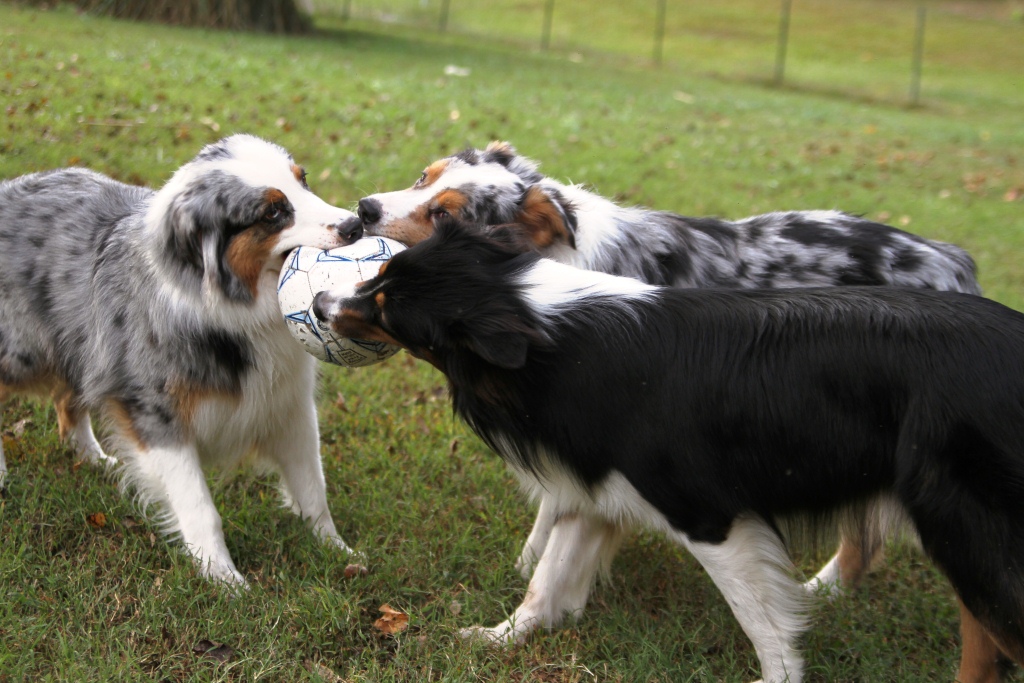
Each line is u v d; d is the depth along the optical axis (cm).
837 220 489
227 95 1055
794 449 324
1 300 419
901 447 310
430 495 479
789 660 345
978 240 969
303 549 420
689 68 2328
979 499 298
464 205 427
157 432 390
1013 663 347
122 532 417
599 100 1520
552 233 432
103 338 393
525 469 368
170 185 379
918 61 2169
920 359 309
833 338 321
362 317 344
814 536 355
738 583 338
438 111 1172
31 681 332
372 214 426
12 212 422
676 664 371
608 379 334
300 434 425
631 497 343
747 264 466
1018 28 3111
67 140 805
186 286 373
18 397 497
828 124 1623
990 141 1628
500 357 311
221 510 448
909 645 400
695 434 328
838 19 3136
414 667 360
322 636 369
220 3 1691
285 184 370
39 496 430
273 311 384
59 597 372
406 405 574
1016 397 300
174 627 363
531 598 390
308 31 1859
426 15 2695
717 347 330
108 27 1388
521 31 2667
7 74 933
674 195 974
